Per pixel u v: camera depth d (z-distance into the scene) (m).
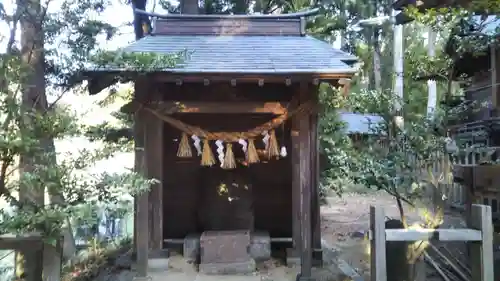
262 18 7.94
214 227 7.69
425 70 7.33
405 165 5.66
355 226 11.45
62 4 6.66
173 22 7.89
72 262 7.44
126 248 8.61
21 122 3.81
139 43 7.20
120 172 4.65
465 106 7.17
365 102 6.41
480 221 4.27
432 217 5.53
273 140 6.61
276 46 7.18
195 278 6.64
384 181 5.51
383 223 4.30
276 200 8.51
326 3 14.02
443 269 6.25
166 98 7.23
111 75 5.77
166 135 8.41
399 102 6.57
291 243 8.23
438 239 4.28
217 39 7.61
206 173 8.07
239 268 6.85
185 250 7.60
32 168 3.98
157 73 5.89
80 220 3.91
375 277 4.27
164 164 8.41
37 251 4.41
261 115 8.15
